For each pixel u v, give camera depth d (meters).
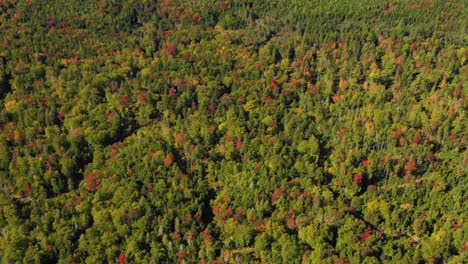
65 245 148.88
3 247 148.75
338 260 141.75
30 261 145.00
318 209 159.38
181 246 149.50
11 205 161.25
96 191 167.50
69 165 175.25
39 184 170.00
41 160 175.88
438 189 165.00
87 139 187.00
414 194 164.38
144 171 170.38
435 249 146.88
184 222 155.88
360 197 166.25
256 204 159.62
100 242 150.12
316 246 147.62
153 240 151.75
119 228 153.50
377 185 173.00
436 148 186.38
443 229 153.25
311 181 169.00
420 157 177.12
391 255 146.12
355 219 154.50
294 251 145.12
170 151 180.38
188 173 175.75
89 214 159.88
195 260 148.62
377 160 176.50
